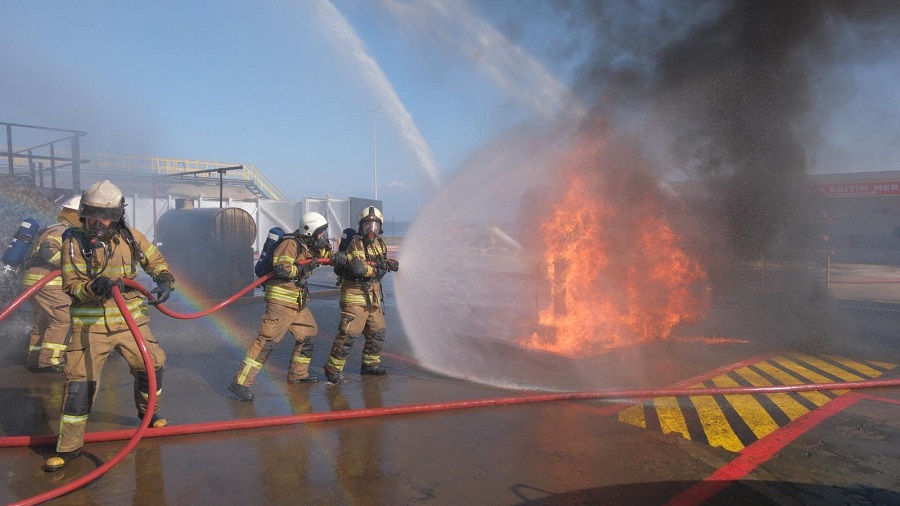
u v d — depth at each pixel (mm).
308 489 2951
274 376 5250
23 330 7297
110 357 5852
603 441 3662
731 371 5586
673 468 3271
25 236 5445
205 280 9898
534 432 3814
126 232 3336
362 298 4953
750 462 3395
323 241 4781
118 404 4301
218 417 4016
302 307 4676
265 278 4484
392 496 2889
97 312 3199
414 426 3908
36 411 4152
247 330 7719
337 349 4953
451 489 2975
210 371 5422
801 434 3867
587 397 4570
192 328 7809
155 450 3428
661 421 4102
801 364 5891
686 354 6258
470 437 3715
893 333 7484
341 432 3779
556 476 3148
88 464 3213
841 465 3373
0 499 2777
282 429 3818
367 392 4727
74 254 3100
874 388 4977
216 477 3076
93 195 3100
